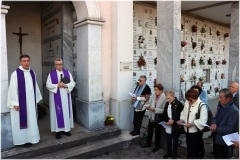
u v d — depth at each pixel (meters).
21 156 3.45
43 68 7.11
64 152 3.77
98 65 4.68
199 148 3.38
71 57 5.61
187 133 3.33
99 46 4.66
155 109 3.92
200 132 3.25
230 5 6.63
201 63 8.58
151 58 6.65
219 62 9.59
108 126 4.84
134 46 6.19
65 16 5.48
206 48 8.90
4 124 3.50
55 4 5.93
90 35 4.50
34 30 7.04
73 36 5.54
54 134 4.32
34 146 3.69
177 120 3.55
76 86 5.34
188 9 7.22
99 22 4.55
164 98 3.88
